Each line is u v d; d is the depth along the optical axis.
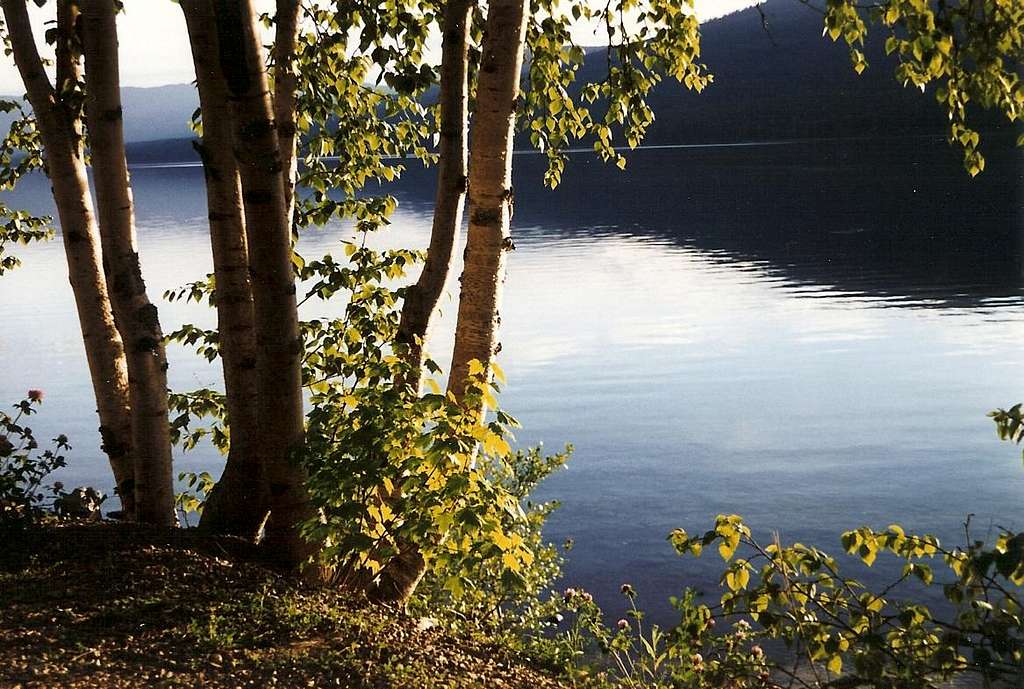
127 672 5.27
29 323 45.81
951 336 37.72
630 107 10.73
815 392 29.11
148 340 7.84
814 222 86.19
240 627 6.04
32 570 6.52
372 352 9.15
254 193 6.41
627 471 20.92
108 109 7.32
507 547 6.49
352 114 10.84
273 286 6.64
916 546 5.30
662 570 14.59
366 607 7.11
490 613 9.00
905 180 117.75
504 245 7.61
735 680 5.62
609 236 88.56
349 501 6.70
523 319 46.12
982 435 23.30
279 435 6.95
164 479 8.05
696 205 112.50
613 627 12.13
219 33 6.05
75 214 8.20
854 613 5.29
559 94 10.70
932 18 6.52
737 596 5.46
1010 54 6.66
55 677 5.11
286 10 8.85
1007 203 89.25
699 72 10.88
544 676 7.67
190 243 88.25
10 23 7.75
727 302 49.53
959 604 5.22
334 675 5.66
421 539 6.68
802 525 17.33
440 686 5.96
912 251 64.12
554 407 27.69
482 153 7.48
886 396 28.23
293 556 7.19
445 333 37.59
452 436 6.56
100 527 7.45
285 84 8.94
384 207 10.35
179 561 6.79
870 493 19.25
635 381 31.50
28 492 8.00
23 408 8.82
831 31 6.85
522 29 7.38
